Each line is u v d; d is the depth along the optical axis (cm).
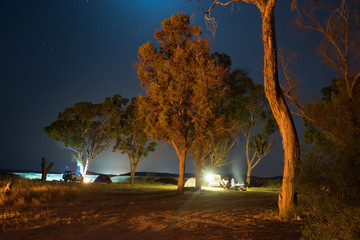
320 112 870
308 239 634
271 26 1136
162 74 2370
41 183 2398
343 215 572
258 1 1160
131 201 1733
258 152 4025
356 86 1012
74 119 4403
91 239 776
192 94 2406
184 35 2547
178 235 804
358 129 720
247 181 4125
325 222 614
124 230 882
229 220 1032
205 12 1270
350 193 591
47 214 1161
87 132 4438
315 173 660
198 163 3209
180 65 2384
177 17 2497
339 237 568
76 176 4281
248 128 4053
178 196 2162
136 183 4353
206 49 2403
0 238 777
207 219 1057
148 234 830
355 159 601
